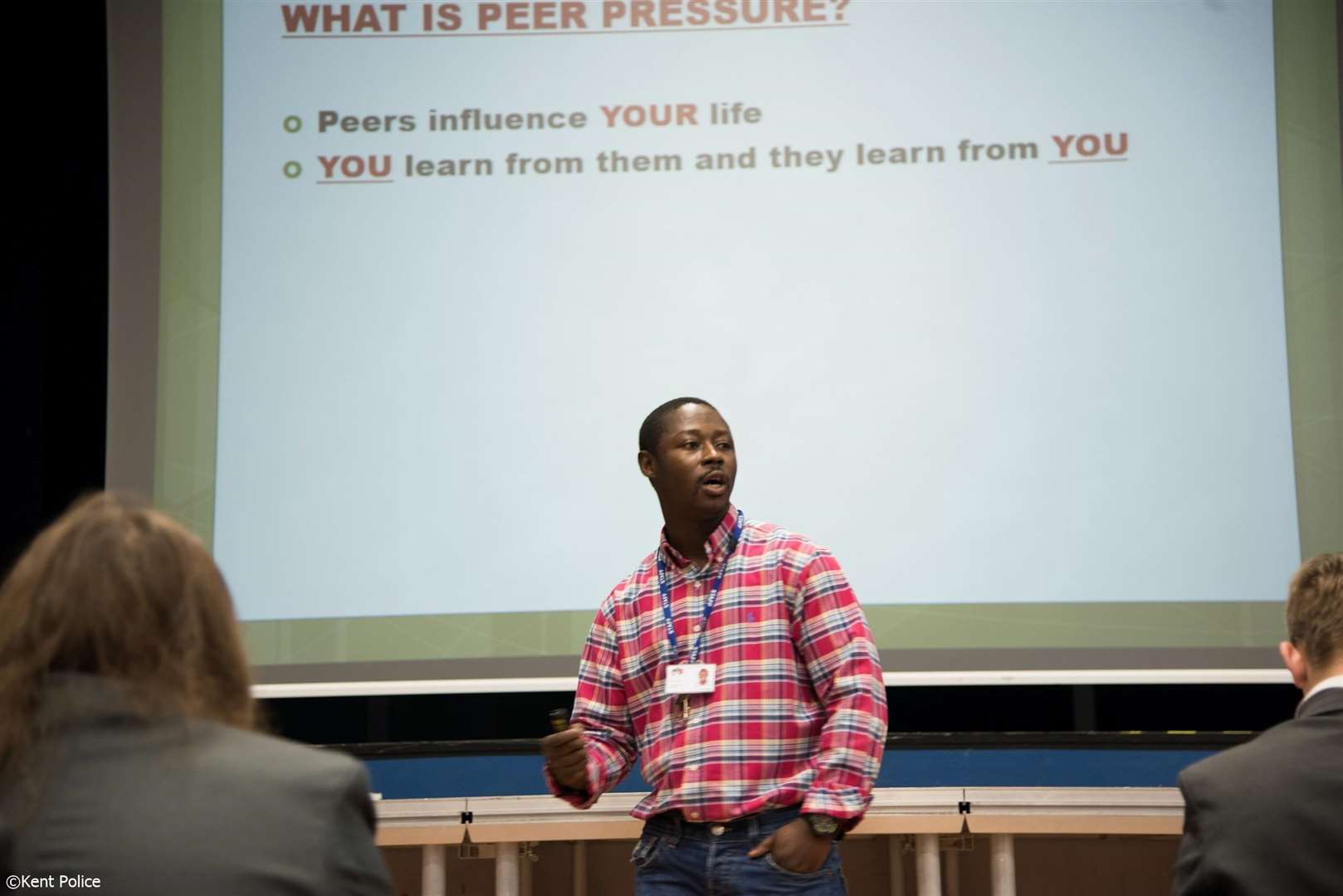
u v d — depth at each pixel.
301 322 4.45
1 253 4.71
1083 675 4.20
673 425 3.01
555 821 4.16
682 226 4.47
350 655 4.30
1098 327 4.36
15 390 4.66
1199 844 1.96
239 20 4.59
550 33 4.57
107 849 1.44
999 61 4.49
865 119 4.48
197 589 1.61
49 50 4.82
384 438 4.40
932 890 4.15
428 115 4.55
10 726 1.51
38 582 1.57
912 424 4.34
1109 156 4.43
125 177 4.50
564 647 4.29
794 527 4.31
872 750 2.69
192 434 4.39
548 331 4.44
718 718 2.80
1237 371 4.31
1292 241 4.36
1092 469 4.30
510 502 4.36
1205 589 4.23
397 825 4.17
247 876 1.46
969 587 4.27
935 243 4.42
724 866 2.72
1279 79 4.43
